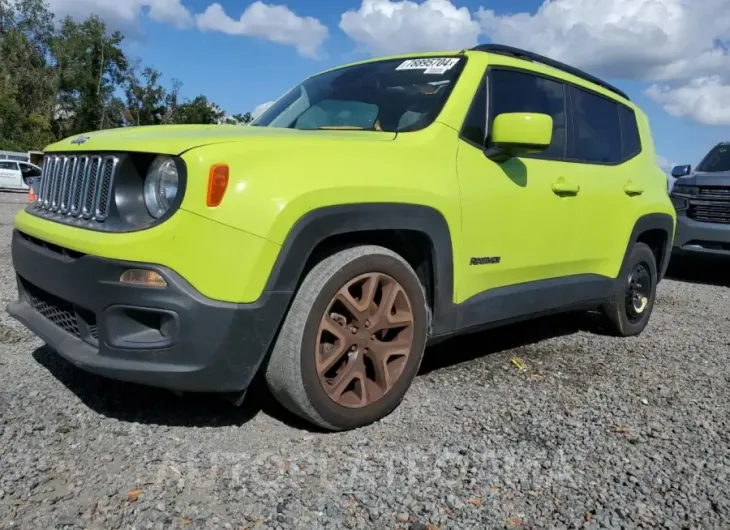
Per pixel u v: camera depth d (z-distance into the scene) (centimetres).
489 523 241
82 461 265
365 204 298
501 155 378
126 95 6781
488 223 367
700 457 308
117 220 273
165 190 268
